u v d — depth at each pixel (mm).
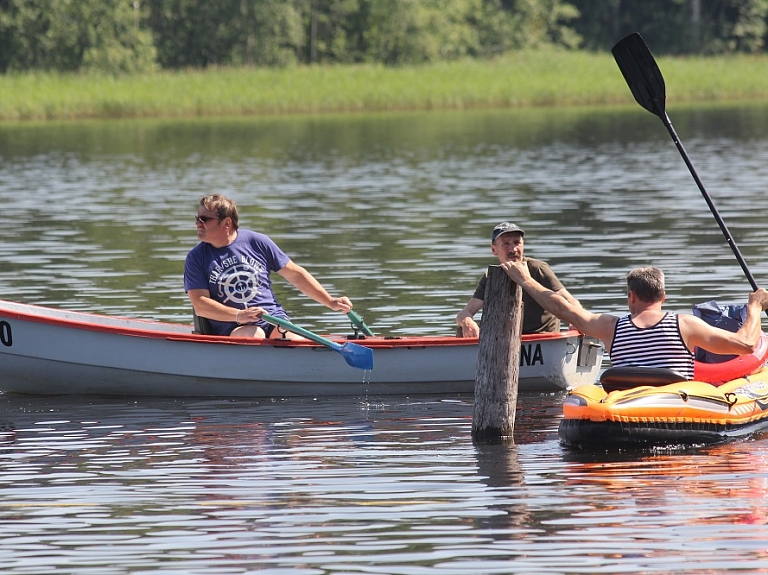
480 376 23531
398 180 71438
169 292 37812
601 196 61625
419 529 17562
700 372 24219
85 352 27672
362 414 25812
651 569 15797
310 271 41281
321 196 64125
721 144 89562
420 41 199625
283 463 21516
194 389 27875
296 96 134375
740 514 17891
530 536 17141
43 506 19016
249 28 191750
